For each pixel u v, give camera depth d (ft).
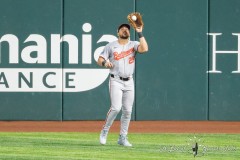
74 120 152.87
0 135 133.08
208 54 152.97
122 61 114.32
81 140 126.72
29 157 109.09
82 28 151.74
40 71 151.84
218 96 153.38
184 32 152.46
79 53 151.94
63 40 151.53
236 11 152.97
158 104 152.97
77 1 151.53
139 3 151.84
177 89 152.97
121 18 151.84
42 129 141.69
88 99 152.56
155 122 151.53
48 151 114.52
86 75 152.25
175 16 152.25
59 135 133.18
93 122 151.33
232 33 152.97
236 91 153.48
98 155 110.73
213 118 153.58
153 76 152.46
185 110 153.38
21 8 151.12
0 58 151.23
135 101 152.66
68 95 152.46
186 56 152.66
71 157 108.88
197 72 152.87
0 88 151.64
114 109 115.34
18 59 151.43
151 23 151.84
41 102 152.25
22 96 152.15
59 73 151.94
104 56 114.73
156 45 152.25
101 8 151.74
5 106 152.05
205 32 152.56
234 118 153.48
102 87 152.56
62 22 151.53
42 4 151.23
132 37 150.92
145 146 120.06
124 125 117.50
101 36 151.94
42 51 151.53
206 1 152.46
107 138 129.29
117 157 108.88
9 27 151.12
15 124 148.15
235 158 109.91
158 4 151.84
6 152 113.70
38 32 151.53
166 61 152.46
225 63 153.07
